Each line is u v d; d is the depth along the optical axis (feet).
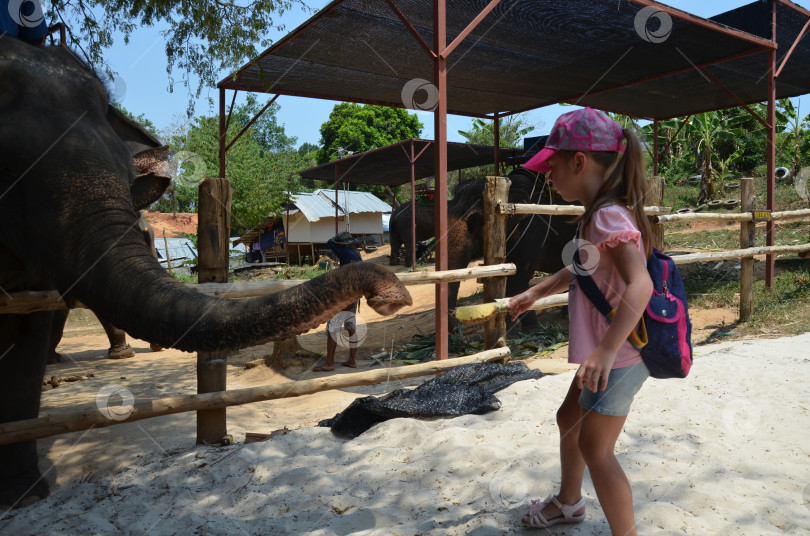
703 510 8.25
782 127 72.84
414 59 31.14
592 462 6.66
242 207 100.37
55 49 10.34
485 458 10.48
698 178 85.92
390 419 13.12
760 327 24.58
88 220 8.20
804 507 8.25
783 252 27.48
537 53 30.50
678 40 28.99
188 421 16.33
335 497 9.71
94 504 10.43
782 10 31.01
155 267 7.93
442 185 19.03
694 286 33.83
